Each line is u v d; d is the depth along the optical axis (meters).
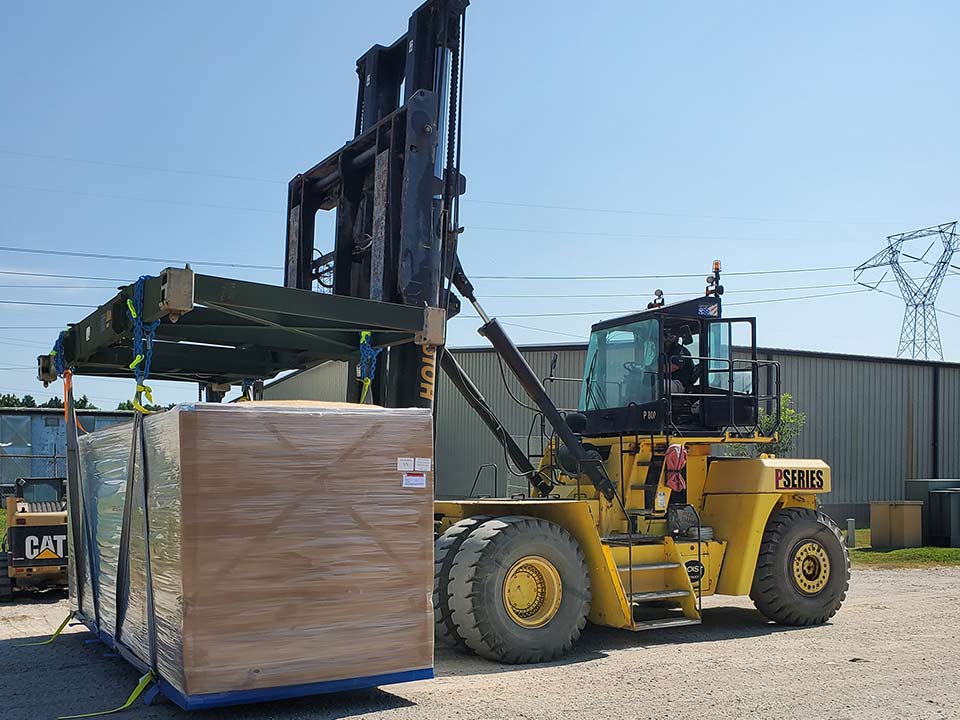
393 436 6.20
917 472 27.72
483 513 8.67
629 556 8.80
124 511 6.81
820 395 26.34
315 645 5.79
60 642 8.39
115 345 8.06
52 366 8.76
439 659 7.87
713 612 10.90
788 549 9.71
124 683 6.79
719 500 9.92
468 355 24.91
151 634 6.08
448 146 8.54
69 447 8.53
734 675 7.24
